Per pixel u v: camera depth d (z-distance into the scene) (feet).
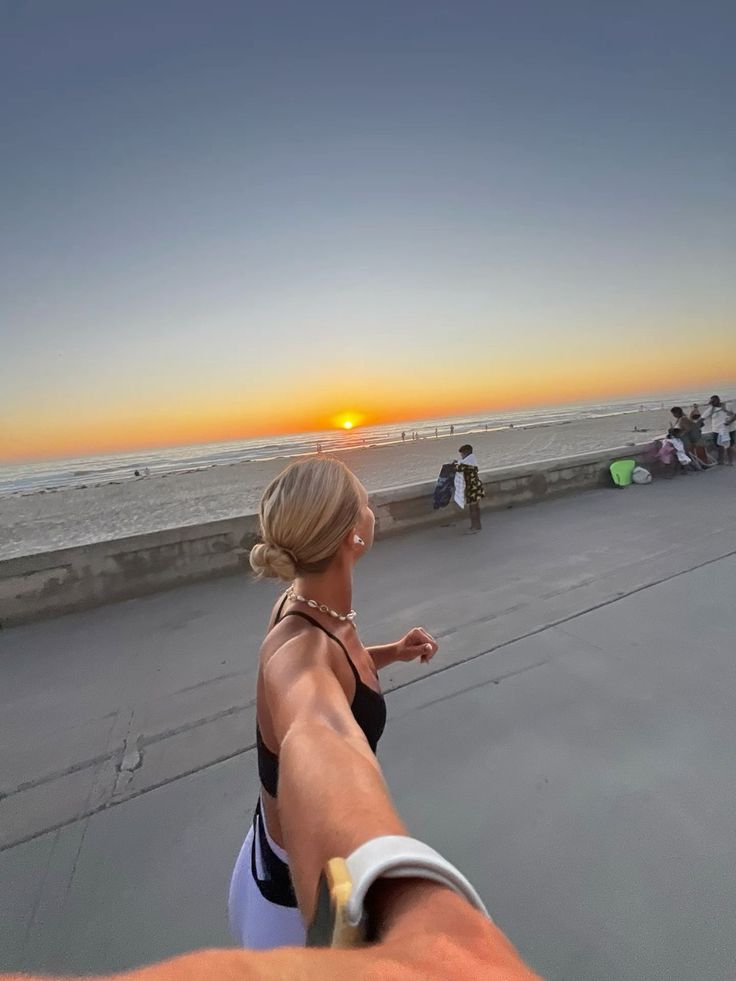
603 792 7.77
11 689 12.35
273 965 1.17
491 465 95.04
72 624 16.33
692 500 28.30
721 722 9.20
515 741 9.07
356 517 3.44
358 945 1.41
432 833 7.23
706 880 6.24
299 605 3.48
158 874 6.95
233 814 7.97
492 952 1.27
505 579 17.67
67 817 8.05
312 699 2.54
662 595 15.06
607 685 10.60
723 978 5.22
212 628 15.34
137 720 10.72
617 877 6.37
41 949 6.02
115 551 18.06
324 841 1.73
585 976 5.33
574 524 24.88
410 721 9.86
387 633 14.06
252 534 20.62
